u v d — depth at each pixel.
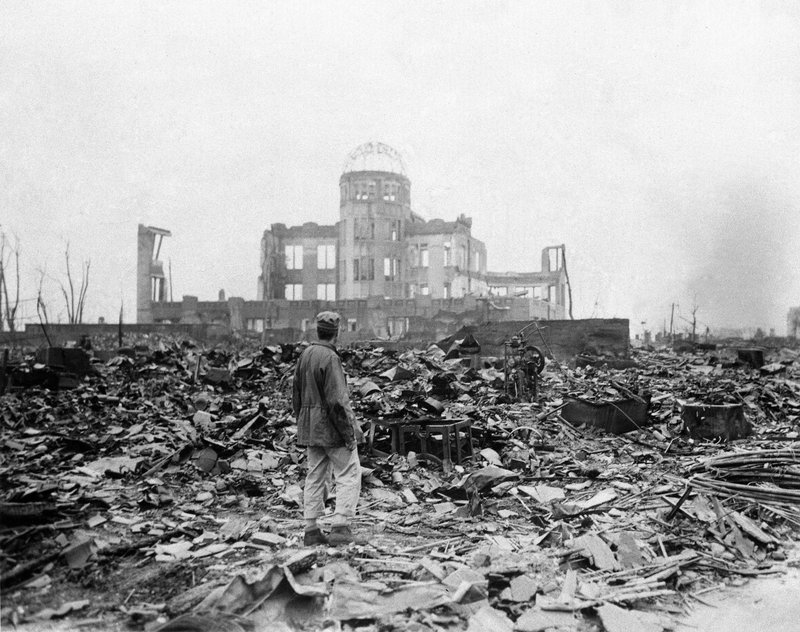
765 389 13.34
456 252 69.50
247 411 10.30
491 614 3.44
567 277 63.53
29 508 4.64
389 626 3.30
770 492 5.62
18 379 12.60
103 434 8.84
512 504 5.95
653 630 3.32
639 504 5.89
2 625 3.23
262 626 3.27
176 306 58.97
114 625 3.28
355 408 9.01
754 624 3.44
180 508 5.64
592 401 9.68
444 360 16.28
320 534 4.62
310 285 72.38
